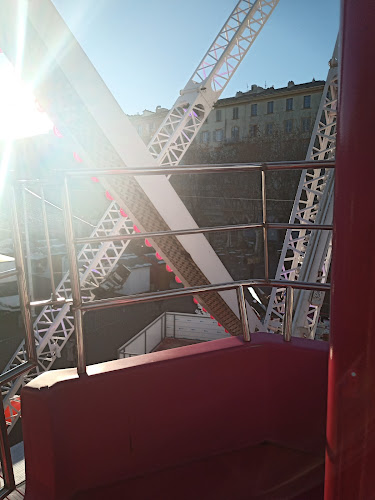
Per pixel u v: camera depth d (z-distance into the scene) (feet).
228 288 6.65
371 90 2.73
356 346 3.00
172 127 51.37
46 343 46.85
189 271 27.61
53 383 5.61
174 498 5.75
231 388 6.49
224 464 6.31
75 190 154.40
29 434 5.59
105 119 22.03
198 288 6.37
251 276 125.59
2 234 88.17
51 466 5.47
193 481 6.03
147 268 98.48
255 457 6.43
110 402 5.85
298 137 190.39
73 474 5.73
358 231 2.89
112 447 5.92
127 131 22.93
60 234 99.04
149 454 6.12
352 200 2.90
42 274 85.30
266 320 45.09
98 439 5.83
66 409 5.63
